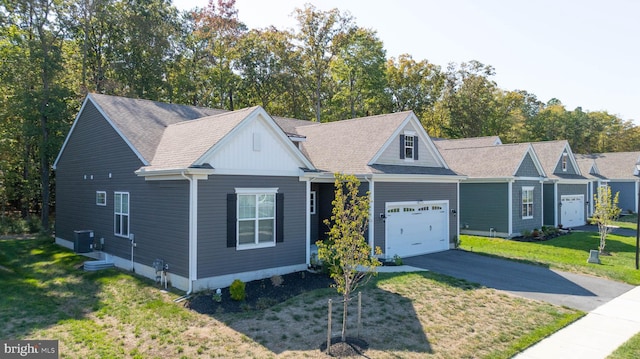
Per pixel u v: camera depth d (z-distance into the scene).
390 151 19.47
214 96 44.06
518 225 27.06
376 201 18.08
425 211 20.56
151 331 10.07
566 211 32.97
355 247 9.48
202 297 12.32
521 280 15.48
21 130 26.86
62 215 22.06
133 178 15.88
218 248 13.45
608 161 46.41
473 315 11.53
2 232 27.03
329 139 22.17
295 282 14.16
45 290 13.62
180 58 36.69
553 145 33.78
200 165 12.84
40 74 27.17
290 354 8.81
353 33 44.12
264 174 14.60
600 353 9.23
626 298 13.52
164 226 14.13
